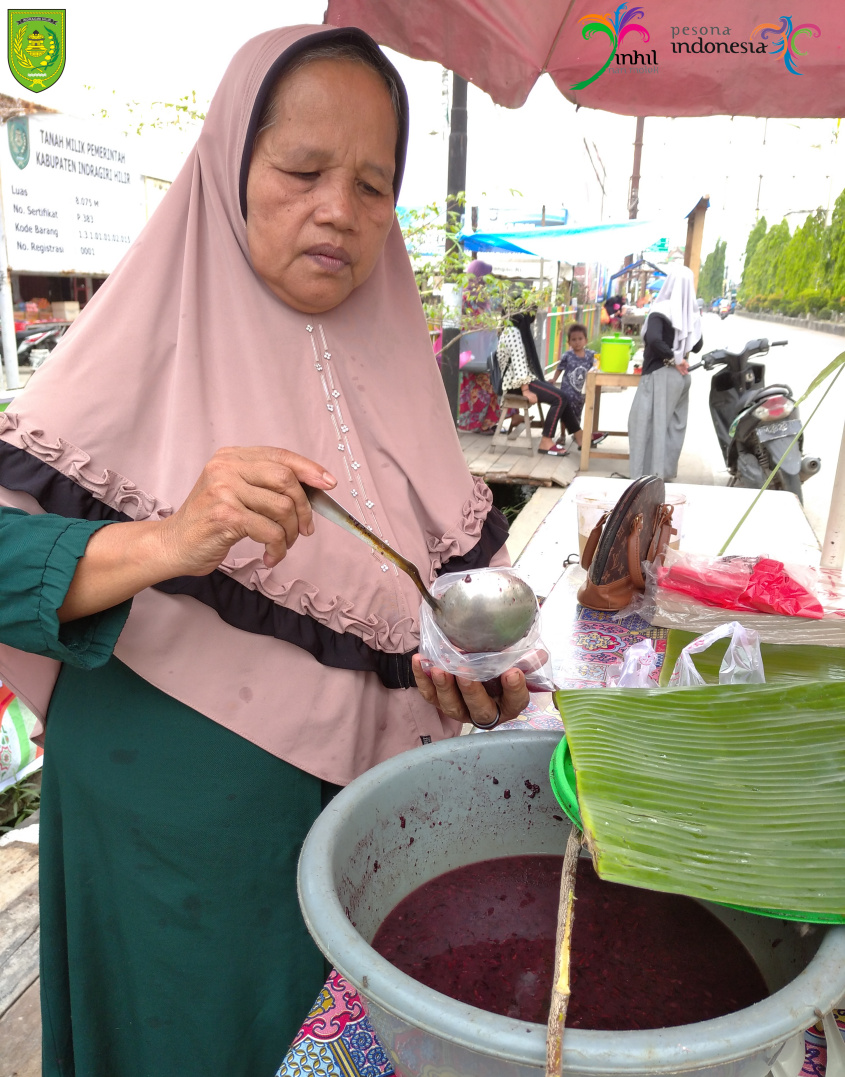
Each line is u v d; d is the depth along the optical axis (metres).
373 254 1.04
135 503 0.97
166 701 1.02
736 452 5.14
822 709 0.76
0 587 0.82
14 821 2.31
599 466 6.40
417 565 1.16
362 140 0.95
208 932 1.06
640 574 1.62
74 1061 1.19
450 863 0.79
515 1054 0.45
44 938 1.15
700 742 0.71
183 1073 1.13
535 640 0.95
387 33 1.63
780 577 1.41
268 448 0.83
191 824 1.01
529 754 0.78
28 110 2.84
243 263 1.04
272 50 0.94
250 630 1.00
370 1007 0.54
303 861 0.62
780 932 0.63
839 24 1.69
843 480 1.85
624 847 0.57
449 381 5.93
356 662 1.06
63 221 3.10
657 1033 0.46
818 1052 0.72
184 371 1.01
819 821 0.61
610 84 1.85
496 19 1.67
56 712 1.08
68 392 0.96
